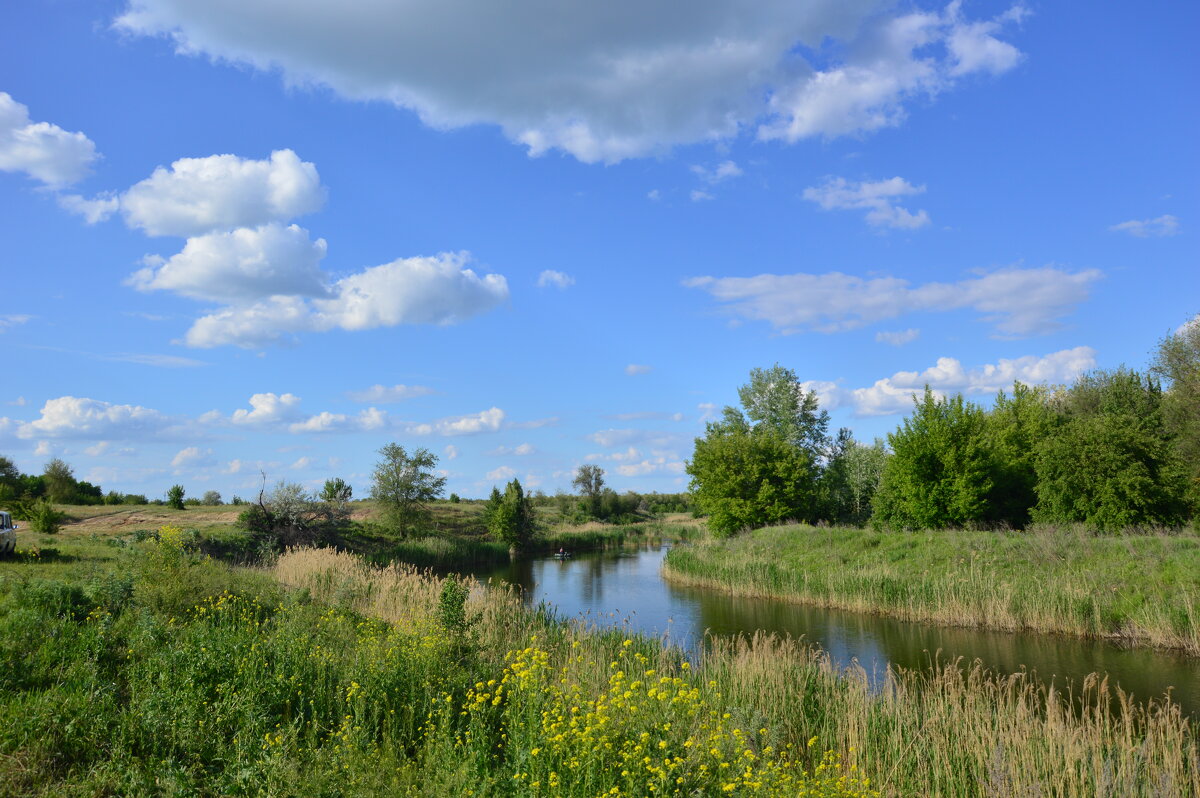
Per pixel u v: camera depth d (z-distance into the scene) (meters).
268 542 31.08
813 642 20.14
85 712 7.66
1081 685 15.22
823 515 49.59
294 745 7.48
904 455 34.19
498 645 14.06
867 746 9.88
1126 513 25.86
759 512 44.97
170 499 46.69
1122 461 26.41
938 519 33.22
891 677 12.95
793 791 6.92
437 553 41.12
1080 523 27.08
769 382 61.53
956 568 25.88
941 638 20.48
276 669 9.74
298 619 13.25
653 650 14.80
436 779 6.68
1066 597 21.09
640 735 6.81
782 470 45.16
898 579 26.22
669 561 37.56
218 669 9.45
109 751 7.14
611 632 16.62
